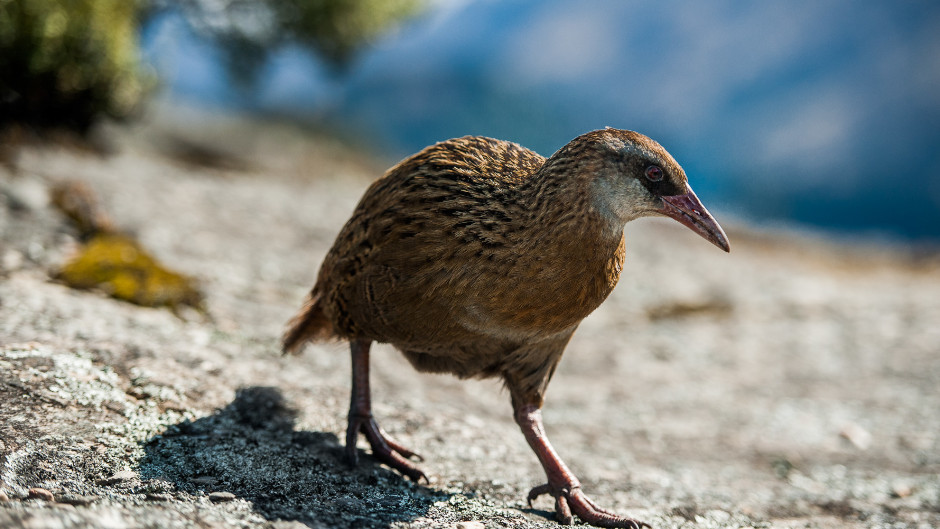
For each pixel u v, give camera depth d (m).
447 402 8.97
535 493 6.32
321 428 6.88
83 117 20.66
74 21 19.59
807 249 28.69
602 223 5.87
